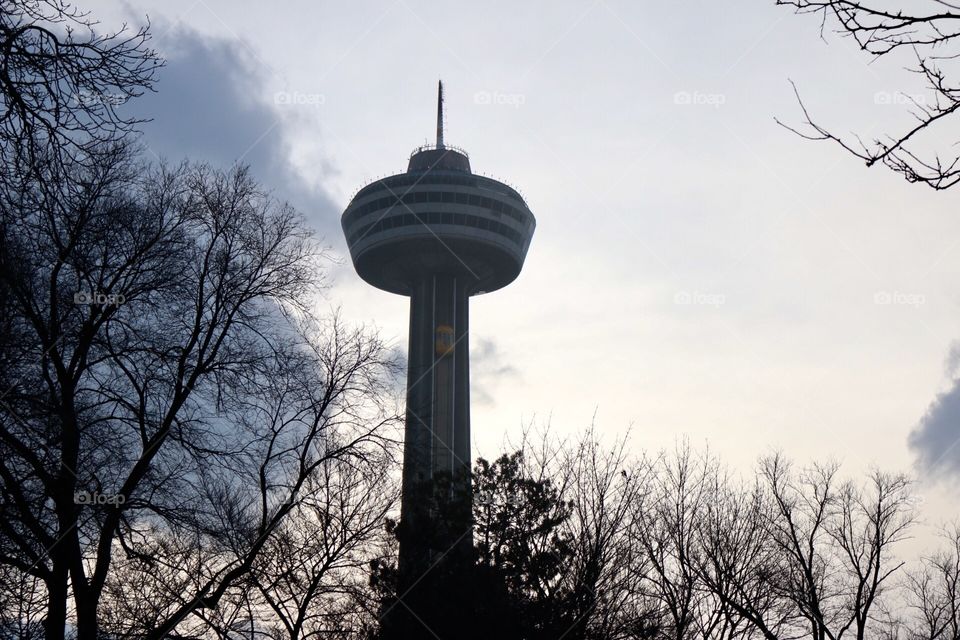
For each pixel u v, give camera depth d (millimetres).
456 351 196125
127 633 29047
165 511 27562
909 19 8641
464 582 38594
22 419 22359
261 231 32719
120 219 27094
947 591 49250
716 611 42312
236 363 30906
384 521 36688
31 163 12594
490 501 41094
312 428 33406
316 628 34000
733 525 43719
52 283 25406
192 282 30406
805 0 8961
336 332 34875
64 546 25609
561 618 37469
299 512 34625
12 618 25562
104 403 28125
